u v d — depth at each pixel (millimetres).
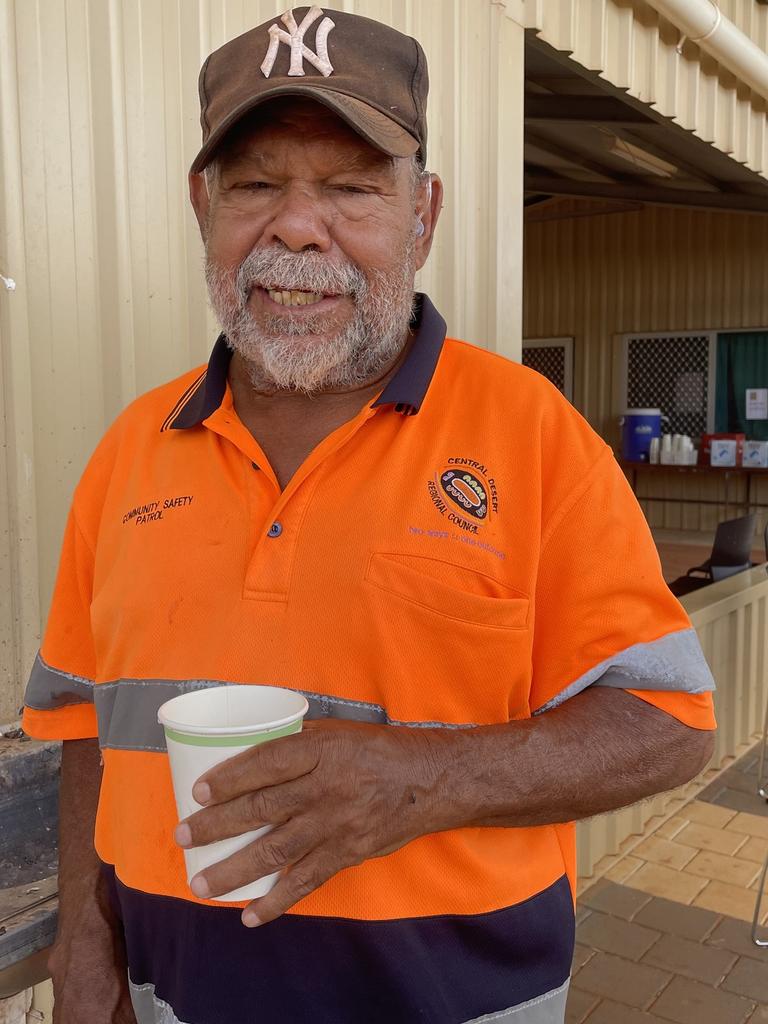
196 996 992
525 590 1009
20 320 1684
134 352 1865
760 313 9594
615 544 1017
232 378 1196
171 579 1072
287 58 1039
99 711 1155
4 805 1449
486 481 1033
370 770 851
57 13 1706
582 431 1074
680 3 3428
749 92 4426
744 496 9773
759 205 7105
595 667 1001
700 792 4109
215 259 1109
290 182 1045
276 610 1005
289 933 962
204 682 1018
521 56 2863
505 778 924
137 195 1852
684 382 10109
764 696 4891
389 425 1069
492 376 1104
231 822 791
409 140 1052
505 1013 1017
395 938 954
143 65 1845
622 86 3436
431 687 986
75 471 1794
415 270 1186
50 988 1784
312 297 1062
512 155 2846
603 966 2805
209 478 1113
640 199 7453
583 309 10594
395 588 983
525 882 1034
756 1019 2557
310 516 1025
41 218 1705
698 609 4047
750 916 3086
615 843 3523
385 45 1066
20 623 1730
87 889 1186
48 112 1703
